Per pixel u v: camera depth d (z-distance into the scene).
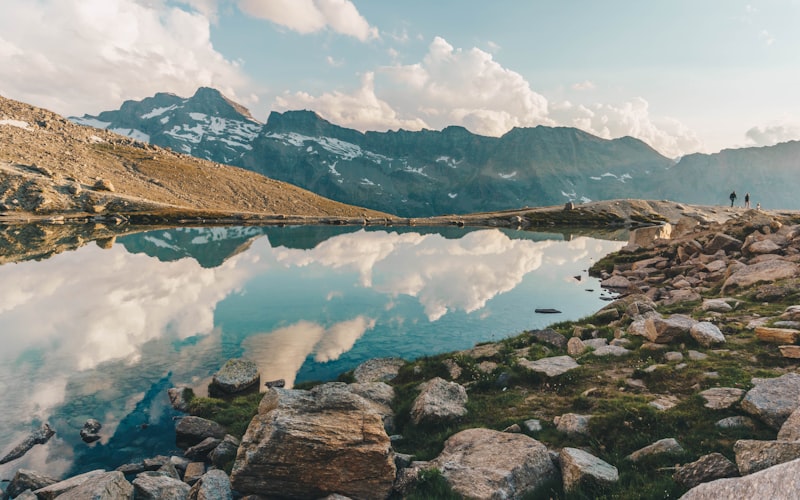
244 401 24.77
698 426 13.51
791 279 30.14
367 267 74.94
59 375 29.30
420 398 18.89
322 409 14.48
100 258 78.19
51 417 23.58
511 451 13.35
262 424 13.79
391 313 45.28
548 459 12.99
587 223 198.50
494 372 22.56
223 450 17.97
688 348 20.97
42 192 156.25
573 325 31.58
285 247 101.81
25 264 70.00
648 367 19.42
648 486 10.84
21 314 43.31
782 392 13.80
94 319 42.25
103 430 22.28
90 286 55.97
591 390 18.38
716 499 7.88
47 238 104.69
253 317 43.75
